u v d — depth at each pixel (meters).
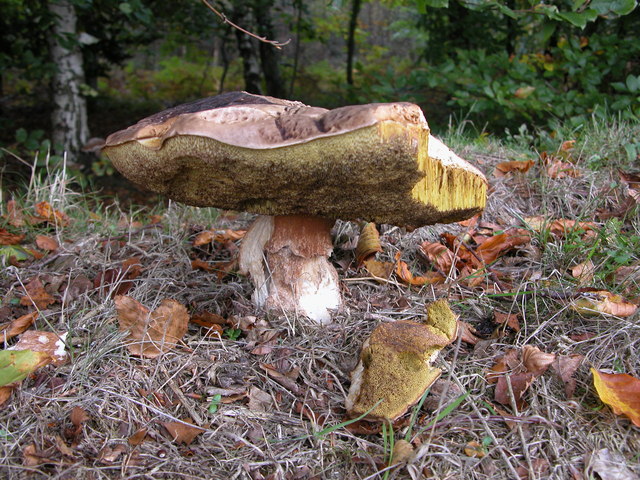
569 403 0.27
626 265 0.38
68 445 0.26
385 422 0.26
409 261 0.43
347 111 0.21
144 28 1.38
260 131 0.22
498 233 0.46
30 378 0.29
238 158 0.23
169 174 0.26
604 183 0.51
